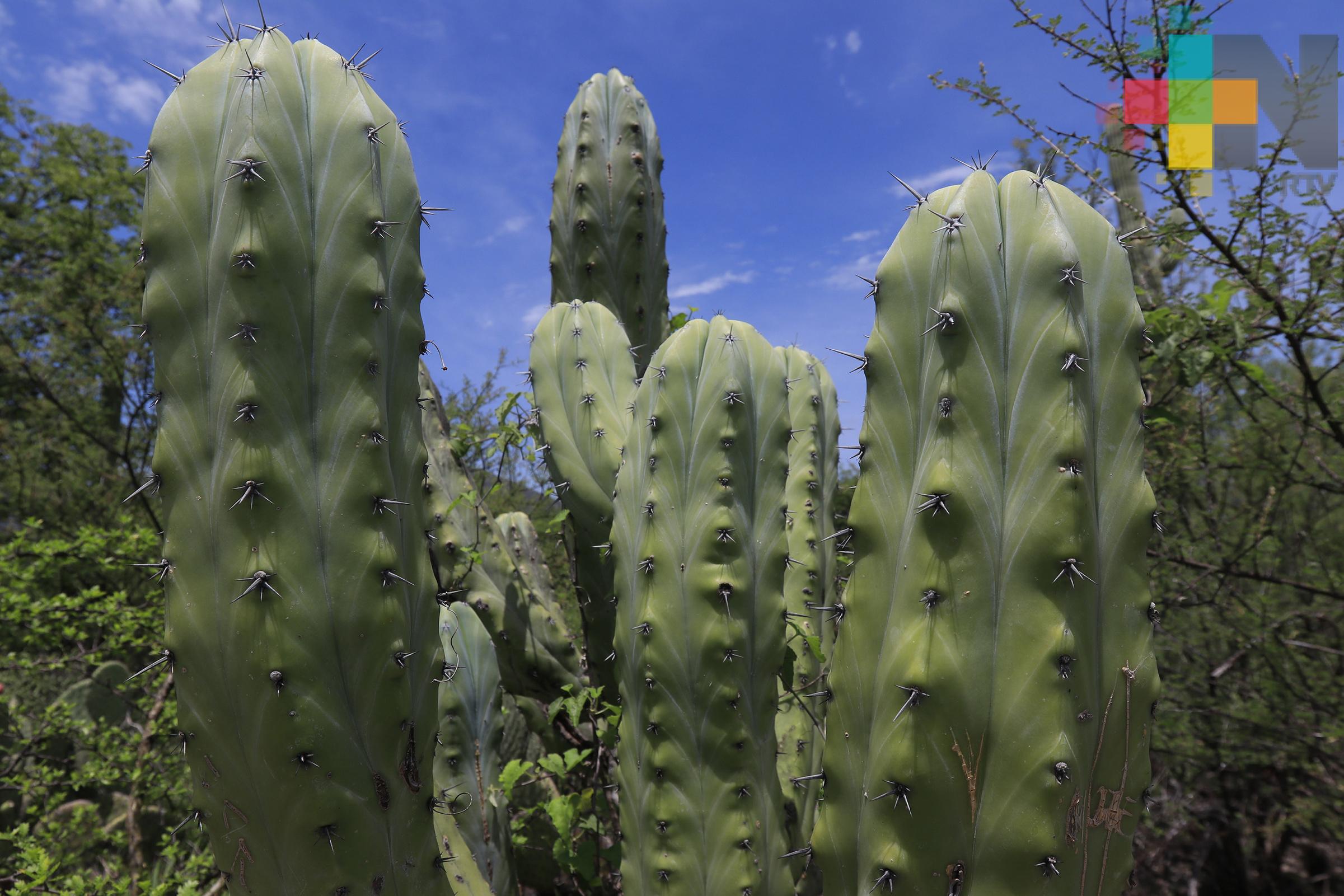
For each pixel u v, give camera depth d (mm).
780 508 2557
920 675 1504
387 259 1672
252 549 1506
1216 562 4254
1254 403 3955
